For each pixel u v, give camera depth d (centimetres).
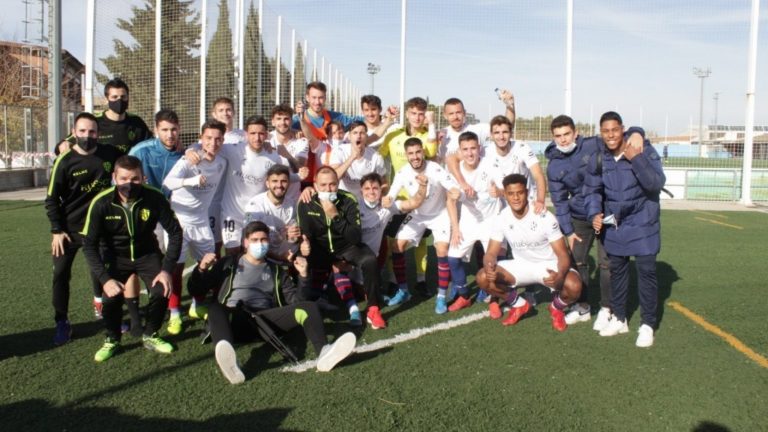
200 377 361
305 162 566
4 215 1066
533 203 455
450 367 379
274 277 424
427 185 515
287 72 1568
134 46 1238
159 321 411
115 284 379
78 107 2944
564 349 415
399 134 629
